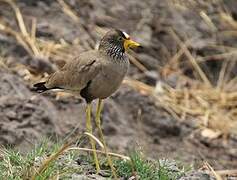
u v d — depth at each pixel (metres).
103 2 17.77
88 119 10.55
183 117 15.52
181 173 10.45
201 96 16.39
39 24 16.28
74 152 10.88
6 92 13.91
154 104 15.45
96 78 10.39
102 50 10.53
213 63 17.58
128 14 17.70
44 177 9.64
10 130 12.93
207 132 15.20
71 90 10.73
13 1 16.64
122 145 13.95
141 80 16.22
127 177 10.28
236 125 15.66
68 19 16.80
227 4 19.25
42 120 13.48
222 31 18.36
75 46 16.12
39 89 11.16
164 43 17.48
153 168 10.62
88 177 10.07
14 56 15.20
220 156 14.57
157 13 18.02
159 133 14.88
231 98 16.48
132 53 16.83
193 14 18.47
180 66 17.17
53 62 15.39
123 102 15.27
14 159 10.54
